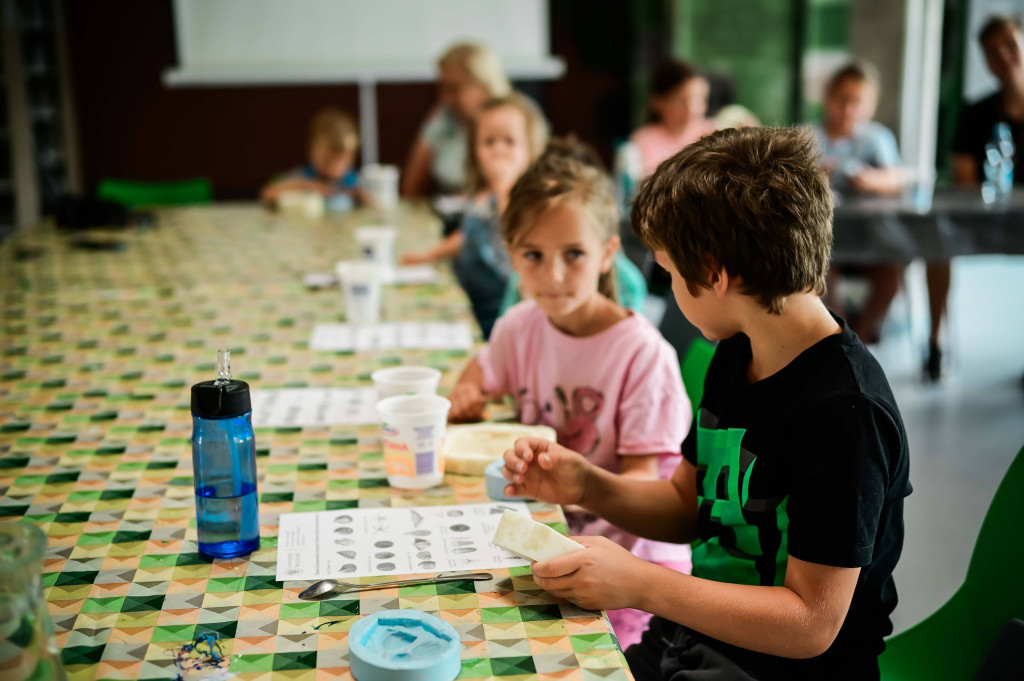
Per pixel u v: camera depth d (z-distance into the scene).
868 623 1.07
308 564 1.04
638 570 0.97
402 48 6.54
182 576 1.01
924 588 2.32
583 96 6.80
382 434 1.28
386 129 6.86
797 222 0.98
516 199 1.51
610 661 0.86
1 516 1.15
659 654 1.24
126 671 0.84
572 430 1.59
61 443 1.39
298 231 3.39
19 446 1.38
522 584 1.00
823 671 1.06
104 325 2.08
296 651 0.87
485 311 2.71
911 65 5.77
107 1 6.37
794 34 5.92
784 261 0.98
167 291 2.42
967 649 1.22
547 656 0.87
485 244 2.67
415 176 4.70
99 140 6.59
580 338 1.59
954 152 4.29
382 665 0.81
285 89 6.69
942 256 3.51
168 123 6.64
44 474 1.28
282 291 2.42
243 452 1.04
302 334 2.01
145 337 1.99
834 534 0.96
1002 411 3.56
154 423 1.48
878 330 4.39
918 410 3.57
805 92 5.89
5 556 0.74
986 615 1.21
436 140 4.56
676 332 2.00
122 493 1.22
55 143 6.38
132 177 6.68
